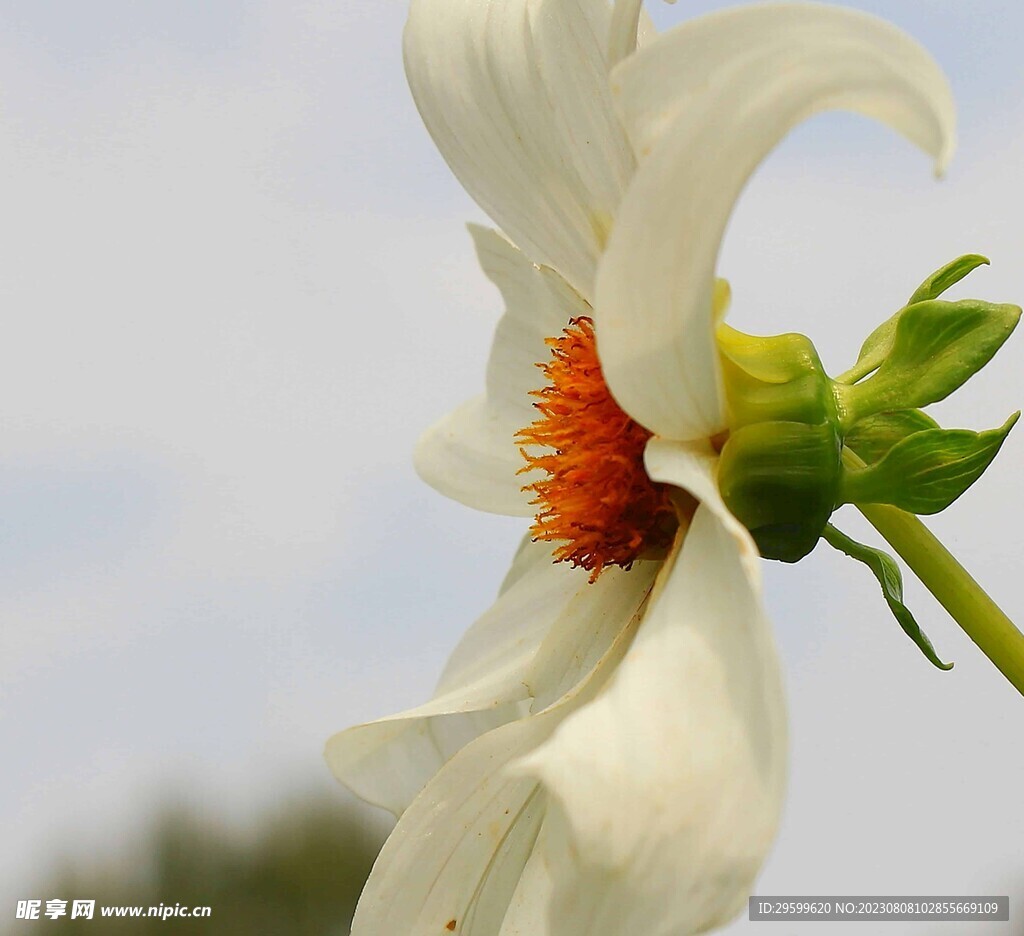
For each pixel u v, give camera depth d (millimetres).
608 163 362
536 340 403
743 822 319
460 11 376
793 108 315
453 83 375
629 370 332
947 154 305
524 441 374
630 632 362
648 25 359
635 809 320
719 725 322
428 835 371
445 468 411
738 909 317
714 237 322
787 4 314
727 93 316
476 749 369
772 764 318
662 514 363
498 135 373
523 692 379
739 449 347
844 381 359
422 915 372
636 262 324
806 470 346
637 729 323
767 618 317
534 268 397
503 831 369
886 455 349
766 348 350
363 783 401
